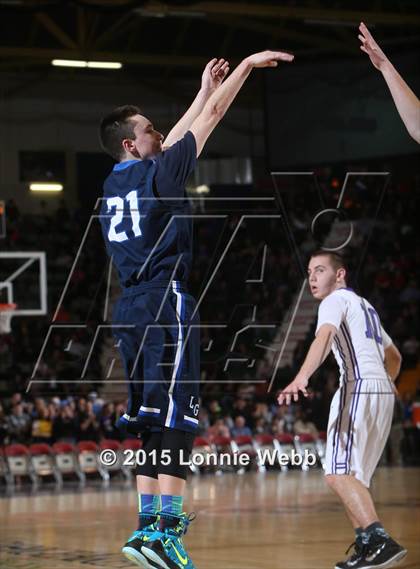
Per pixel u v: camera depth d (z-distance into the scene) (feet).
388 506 38.58
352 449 18.39
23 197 90.89
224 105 14.78
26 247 84.12
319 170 92.99
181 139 14.55
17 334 73.31
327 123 77.30
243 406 66.95
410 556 23.47
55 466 60.39
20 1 68.44
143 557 14.30
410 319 85.87
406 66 73.41
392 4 87.86
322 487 51.62
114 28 85.05
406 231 91.66
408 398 76.02
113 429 62.49
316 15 80.12
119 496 49.73
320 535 29.30
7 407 67.87
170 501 14.40
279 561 23.44
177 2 71.26
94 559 24.77
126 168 14.90
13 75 91.25
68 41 85.76
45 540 29.84
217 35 93.91
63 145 92.63
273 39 96.27
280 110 79.15
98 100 94.32
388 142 74.69
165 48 93.20
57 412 62.28
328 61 77.25
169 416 14.38
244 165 96.27
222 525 33.01
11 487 58.54
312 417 68.33
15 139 91.15
